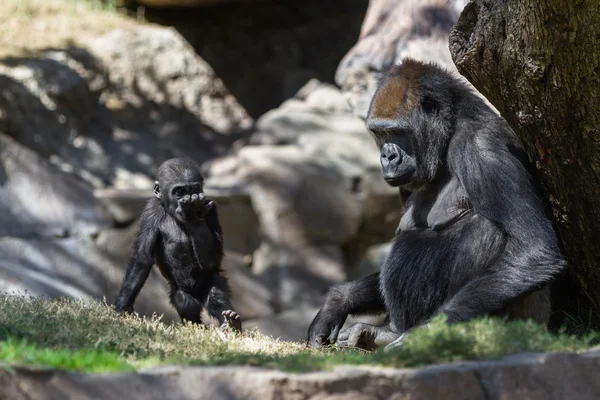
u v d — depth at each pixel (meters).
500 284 9.12
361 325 10.47
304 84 29.16
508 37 8.87
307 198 23.47
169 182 11.55
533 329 7.89
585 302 11.52
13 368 6.10
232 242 22.81
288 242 23.23
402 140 10.04
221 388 6.54
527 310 9.79
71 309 10.02
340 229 23.77
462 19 9.52
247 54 29.91
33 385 6.13
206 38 29.84
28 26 26.41
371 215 24.11
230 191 22.73
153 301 21.31
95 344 8.01
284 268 22.98
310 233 23.45
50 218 21.47
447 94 10.02
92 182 23.62
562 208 9.77
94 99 25.58
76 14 27.69
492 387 6.95
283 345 10.09
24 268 20.34
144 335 9.09
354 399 6.62
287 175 23.50
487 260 9.63
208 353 8.62
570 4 8.27
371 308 11.26
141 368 6.88
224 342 9.48
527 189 9.56
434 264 9.89
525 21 8.61
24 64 23.86
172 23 29.84
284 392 6.53
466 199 9.95
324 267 23.38
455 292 9.76
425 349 7.36
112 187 23.69
